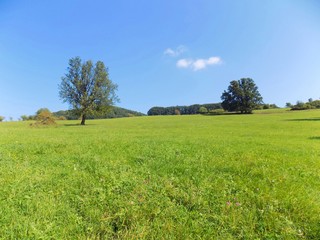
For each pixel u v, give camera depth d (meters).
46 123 50.47
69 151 12.09
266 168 8.53
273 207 5.34
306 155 11.78
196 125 48.41
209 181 6.98
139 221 4.68
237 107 117.44
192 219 4.89
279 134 25.62
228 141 17.88
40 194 5.80
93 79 62.78
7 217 4.64
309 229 4.54
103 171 7.82
